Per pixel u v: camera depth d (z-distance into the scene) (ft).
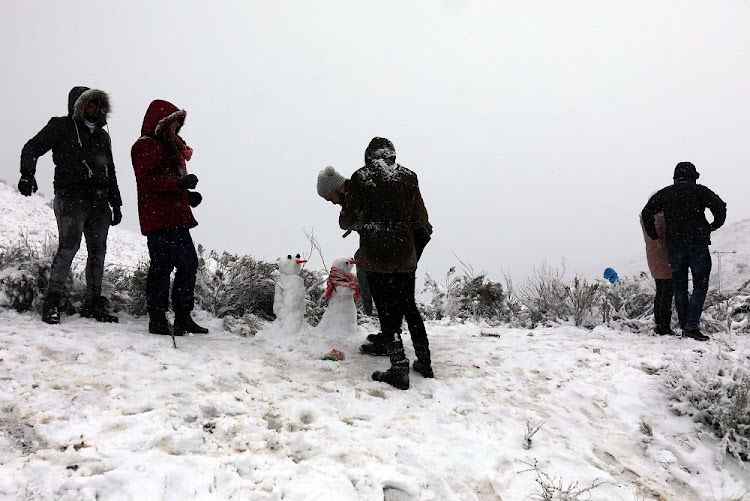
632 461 10.62
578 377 14.15
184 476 7.39
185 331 15.11
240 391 10.77
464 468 9.10
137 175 13.93
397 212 12.48
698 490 9.93
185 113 14.42
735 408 11.33
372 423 10.22
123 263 38.73
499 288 24.25
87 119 14.43
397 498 7.98
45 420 8.50
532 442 10.49
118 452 7.79
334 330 16.34
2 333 12.17
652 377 14.10
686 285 19.08
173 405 9.57
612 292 23.70
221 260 20.74
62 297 15.06
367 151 13.33
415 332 13.03
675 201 18.70
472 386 12.94
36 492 6.77
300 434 9.15
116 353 11.80
